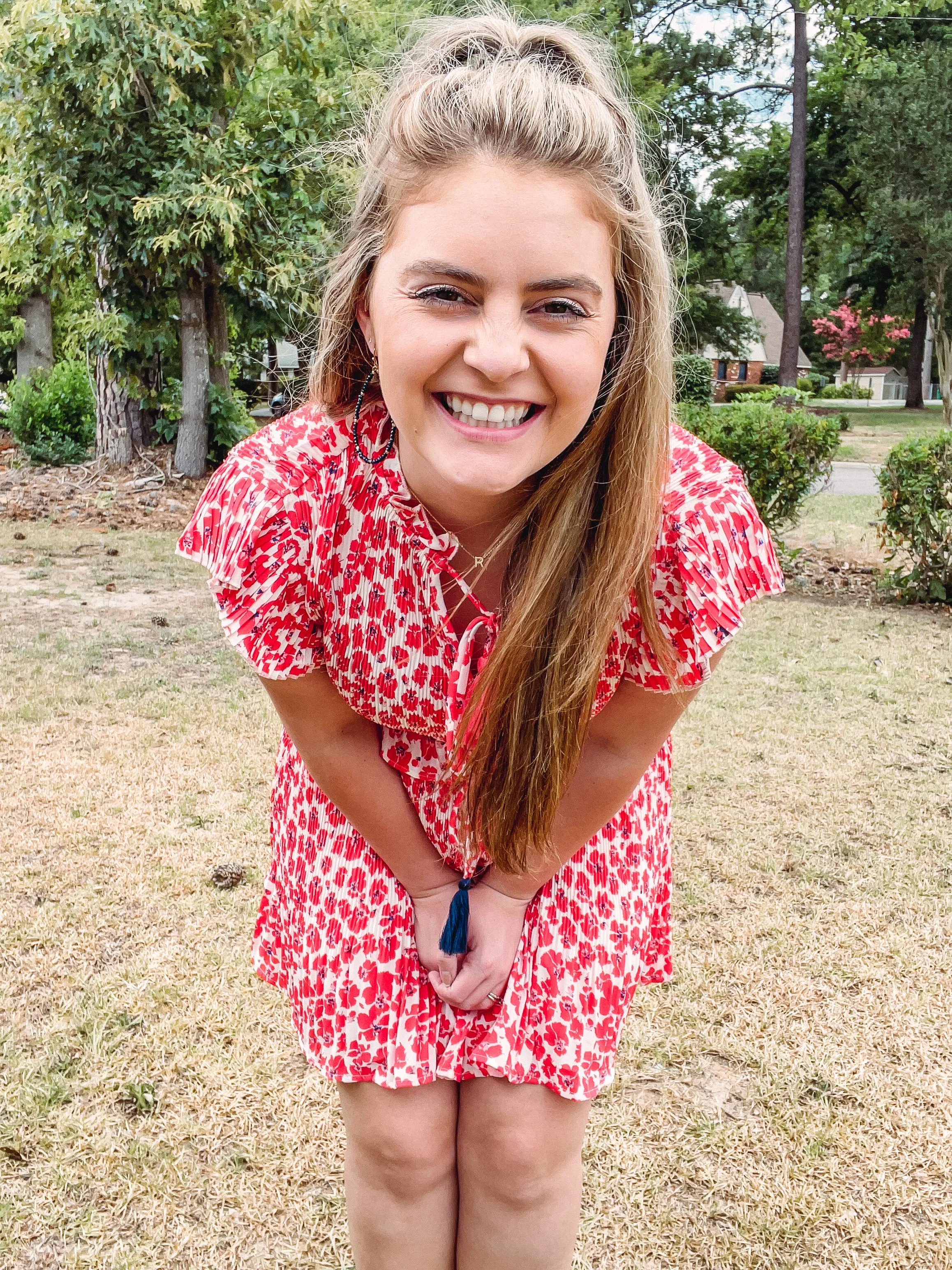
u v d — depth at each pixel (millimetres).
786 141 33094
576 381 1236
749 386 51844
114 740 4488
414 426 1282
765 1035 2662
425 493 1410
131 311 11008
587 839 1601
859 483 15906
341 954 1624
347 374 1455
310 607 1490
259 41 10430
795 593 8062
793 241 24297
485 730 1466
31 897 3195
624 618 1488
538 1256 1603
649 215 1322
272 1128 2318
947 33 28594
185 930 3053
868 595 8055
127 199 9961
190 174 9797
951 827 3875
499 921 1603
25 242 11211
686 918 3217
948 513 7531
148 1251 2010
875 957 3021
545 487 1399
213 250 10477
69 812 3777
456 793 1579
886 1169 2234
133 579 7766
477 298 1204
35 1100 2357
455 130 1188
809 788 4203
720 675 5746
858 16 25812
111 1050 2535
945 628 6992
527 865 1570
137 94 10156
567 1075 1560
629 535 1393
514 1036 1563
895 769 4418
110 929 3041
